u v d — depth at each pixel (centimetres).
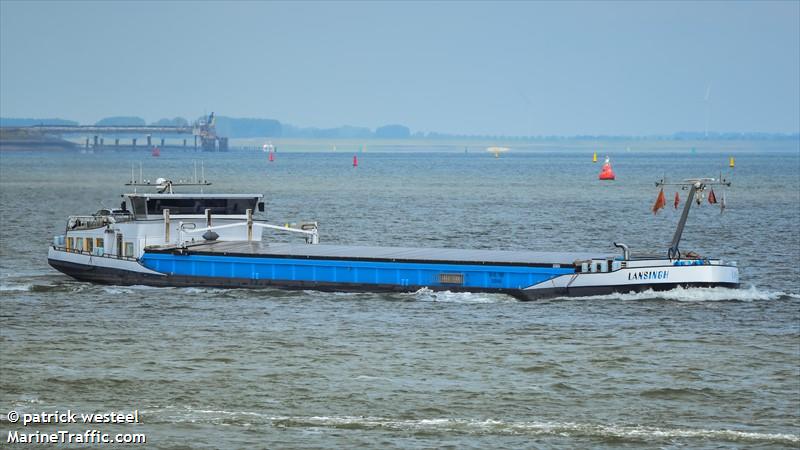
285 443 18650
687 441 18875
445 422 19738
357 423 19650
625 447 18600
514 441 18838
